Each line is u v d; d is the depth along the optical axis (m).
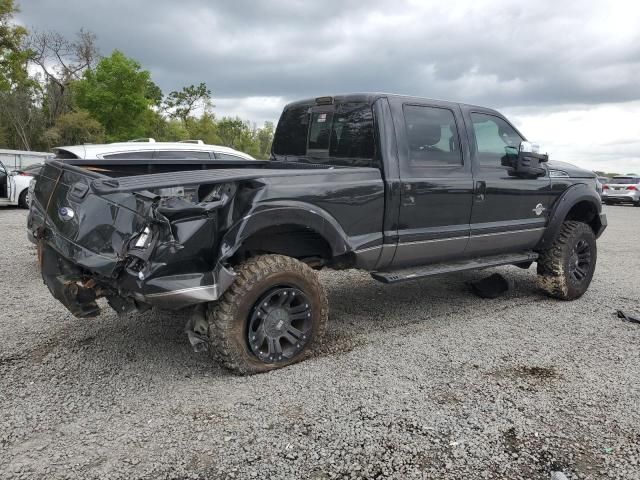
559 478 2.59
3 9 33.06
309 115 5.11
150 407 3.27
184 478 2.58
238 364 3.63
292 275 3.76
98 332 4.61
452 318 5.26
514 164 5.40
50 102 41.28
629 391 3.61
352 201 4.11
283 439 2.92
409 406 3.32
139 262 3.22
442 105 4.86
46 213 3.76
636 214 20.58
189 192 3.91
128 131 38.41
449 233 4.82
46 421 3.09
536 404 3.39
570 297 5.96
